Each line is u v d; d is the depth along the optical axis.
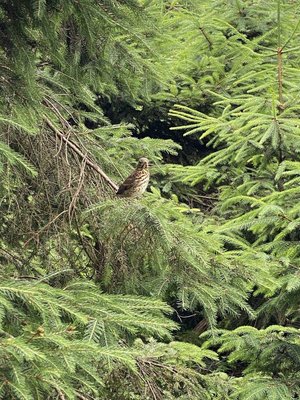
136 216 9.23
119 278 9.83
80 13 9.20
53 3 9.36
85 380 7.42
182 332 19.25
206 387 9.48
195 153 23.42
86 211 9.31
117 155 12.88
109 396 8.63
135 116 22.09
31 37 10.05
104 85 11.59
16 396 6.72
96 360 7.91
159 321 7.99
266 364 13.07
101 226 9.76
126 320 7.88
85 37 9.73
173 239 9.34
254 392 11.84
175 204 11.15
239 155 15.85
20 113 9.70
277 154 15.90
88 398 8.26
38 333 6.98
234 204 18.83
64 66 10.19
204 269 9.52
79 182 10.52
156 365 8.95
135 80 10.99
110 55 9.94
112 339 7.79
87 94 11.30
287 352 12.88
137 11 9.73
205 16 20.08
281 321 15.83
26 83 9.55
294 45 20.58
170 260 9.56
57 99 11.70
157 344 9.29
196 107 21.97
